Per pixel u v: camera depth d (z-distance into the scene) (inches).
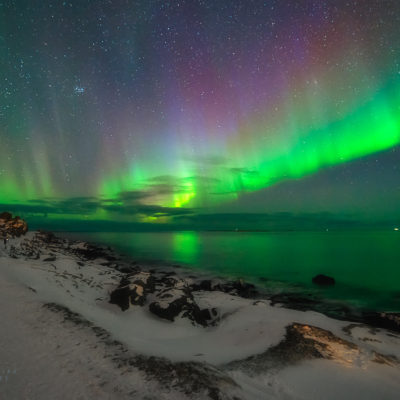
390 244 2955.2
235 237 4948.3
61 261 693.9
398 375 254.8
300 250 2215.8
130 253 1876.2
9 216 1312.7
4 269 497.7
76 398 159.8
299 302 714.2
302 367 254.7
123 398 163.3
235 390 191.0
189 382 187.5
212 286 788.0
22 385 170.1
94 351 225.8
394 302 724.0
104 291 516.1
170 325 388.2
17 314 295.7
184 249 2233.0
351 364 267.3
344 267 1323.8
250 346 301.4
